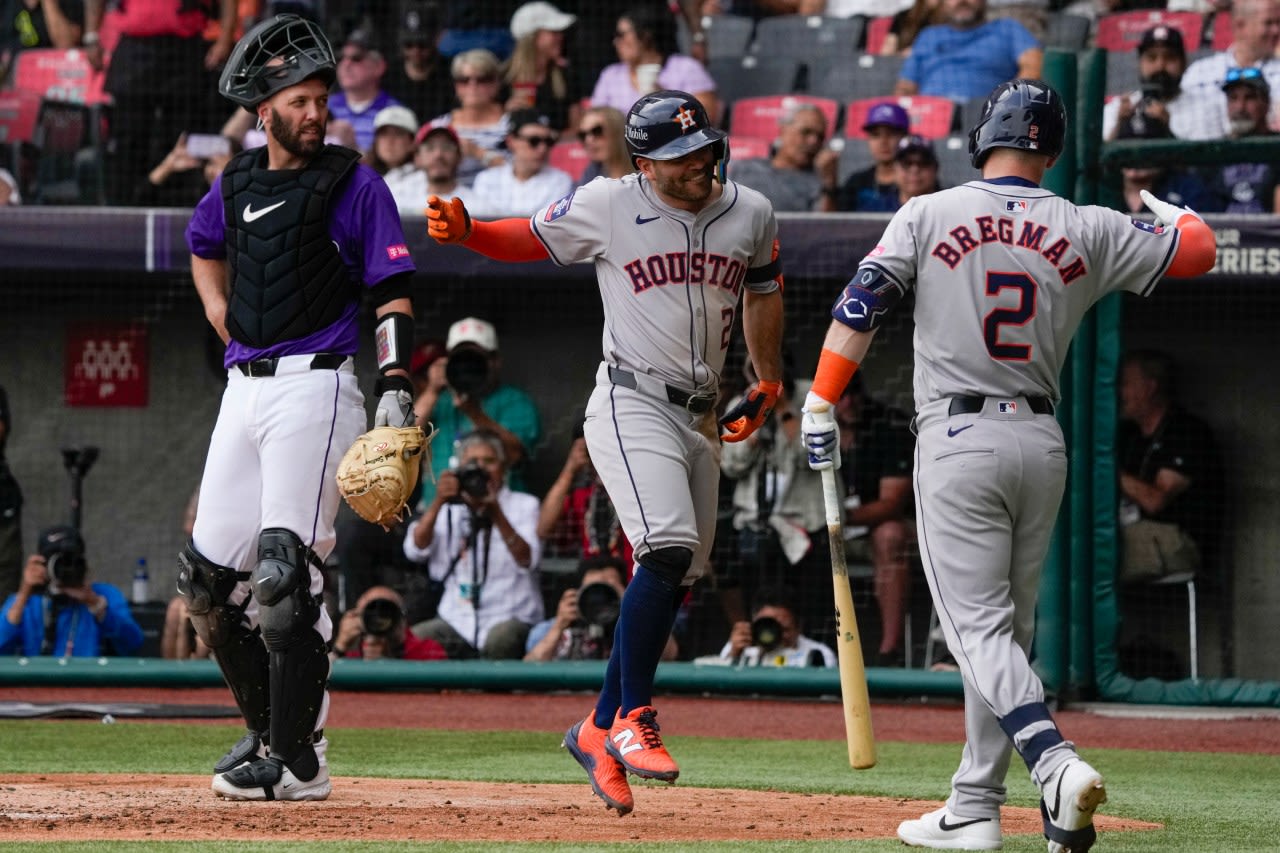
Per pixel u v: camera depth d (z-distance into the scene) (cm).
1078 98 2962
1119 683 2950
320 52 1568
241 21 3784
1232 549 3288
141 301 3712
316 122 1563
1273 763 2262
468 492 3155
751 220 1459
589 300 3628
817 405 1296
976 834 1302
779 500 3200
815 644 3122
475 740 2425
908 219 1296
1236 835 1468
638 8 3794
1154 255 1302
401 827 1402
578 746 1486
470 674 2988
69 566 3100
